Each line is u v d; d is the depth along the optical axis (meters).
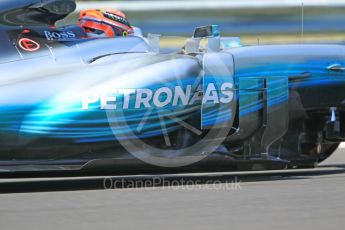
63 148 17.91
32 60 18.20
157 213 15.10
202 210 15.48
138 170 19.25
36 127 17.50
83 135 18.00
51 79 17.92
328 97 21.02
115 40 19.64
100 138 18.19
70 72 18.23
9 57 18.00
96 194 17.95
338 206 16.05
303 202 16.56
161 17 54.09
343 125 21.55
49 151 17.83
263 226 13.76
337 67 21.03
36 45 18.52
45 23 19.14
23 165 17.69
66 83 17.97
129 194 17.91
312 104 20.86
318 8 53.31
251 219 14.45
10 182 21.14
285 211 15.40
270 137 20.41
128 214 14.98
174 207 15.87
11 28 18.48
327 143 22.00
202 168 19.98
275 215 14.92
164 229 13.42
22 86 17.52
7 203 16.47
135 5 53.66
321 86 20.88
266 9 53.78
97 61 18.83
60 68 18.30
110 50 19.31
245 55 20.06
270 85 20.20
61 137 17.78
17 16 18.70
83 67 18.48
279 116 20.34
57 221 14.19
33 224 13.86
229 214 15.02
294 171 23.34
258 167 20.52
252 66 20.05
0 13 18.58
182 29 54.41
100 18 20.55
